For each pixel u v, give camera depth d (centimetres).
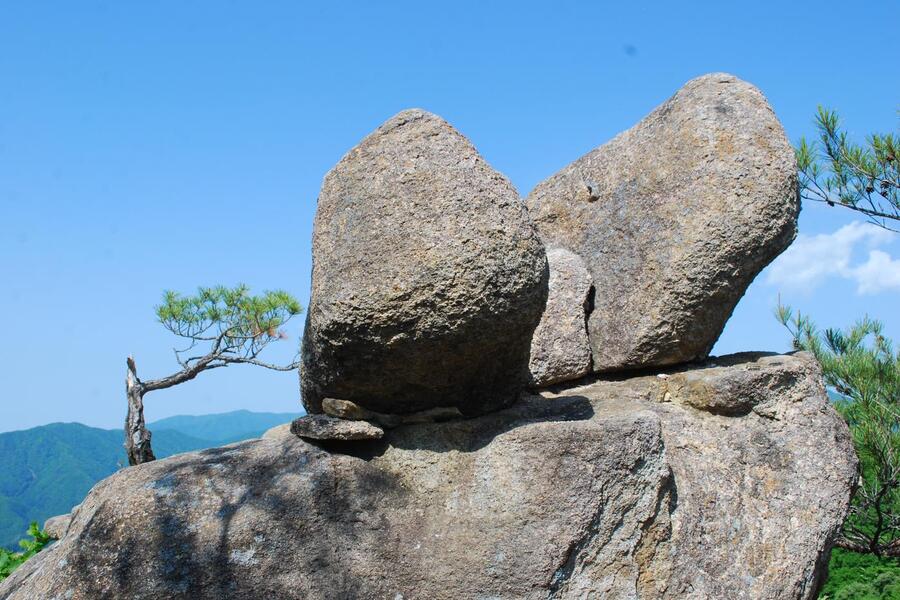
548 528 306
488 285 306
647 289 409
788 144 400
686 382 401
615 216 431
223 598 293
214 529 300
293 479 316
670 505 342
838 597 735
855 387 764
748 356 425
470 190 312
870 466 766
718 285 397
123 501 304
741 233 391
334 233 321
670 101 429
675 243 401
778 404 394
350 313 308
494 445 326
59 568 299
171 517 302
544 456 315
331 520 313
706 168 399
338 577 304
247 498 310
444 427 342
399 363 318
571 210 454
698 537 348
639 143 433
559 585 305
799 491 378
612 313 423
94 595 290
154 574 292
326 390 340
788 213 396
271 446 333
